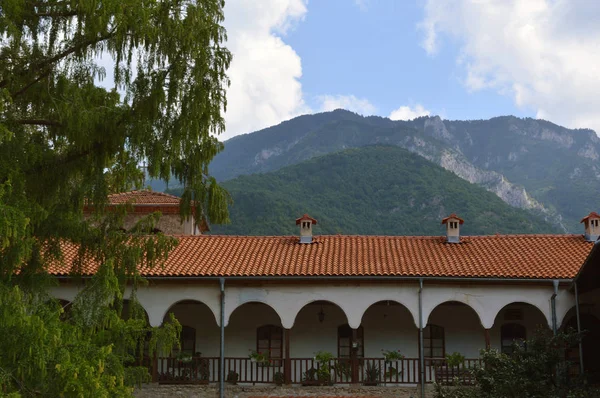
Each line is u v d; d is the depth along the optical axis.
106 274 13.48
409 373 23.42
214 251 24.45
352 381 22.92
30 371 10.90
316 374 23.61
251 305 25.34
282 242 25.31
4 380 10.63
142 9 13.66
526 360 17.83
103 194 14.93
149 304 22.81
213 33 14.90
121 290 14.79
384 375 23.14
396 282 22.77
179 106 14.60
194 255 24.03
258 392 22.56
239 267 23.03
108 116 14.12
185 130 14.53
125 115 14.20
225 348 25.03
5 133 11.59
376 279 22.64
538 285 22.50
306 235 25.25
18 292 11.27
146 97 14.17
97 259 14.87
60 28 14.30
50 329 11.49
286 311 22.78
